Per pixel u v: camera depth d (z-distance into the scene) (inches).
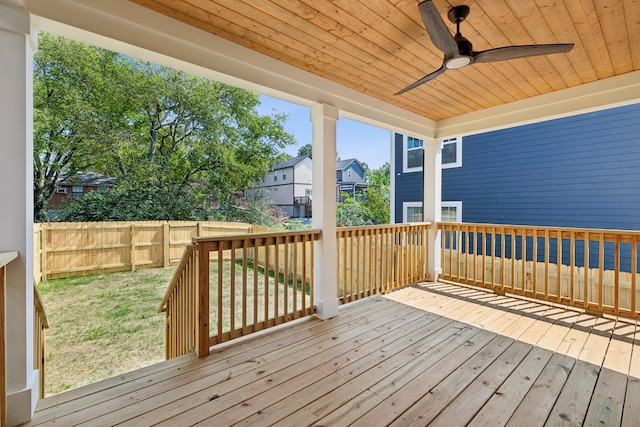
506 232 165.2
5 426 66.1
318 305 133.7
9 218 67.1
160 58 91.7
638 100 123.8
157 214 407.8
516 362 95.2
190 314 107.3
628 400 76.0
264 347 105.5
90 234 281.9
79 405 73.8
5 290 64.9
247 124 496.4
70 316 192.1
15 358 67.5
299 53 110.2
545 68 120.3
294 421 68.7
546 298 152.0
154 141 415.5
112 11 80.0
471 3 81.0
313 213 136.9
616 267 131.6
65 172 359.3
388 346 106.0
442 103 159.9
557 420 68.9
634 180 205.5
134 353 148.8
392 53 110.2
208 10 86.0
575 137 226.7
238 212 491.2
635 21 89.1
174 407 73.4
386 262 172.2
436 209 194.2
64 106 334.3
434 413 71.3
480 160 272.4
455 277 189.5
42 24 74.6
